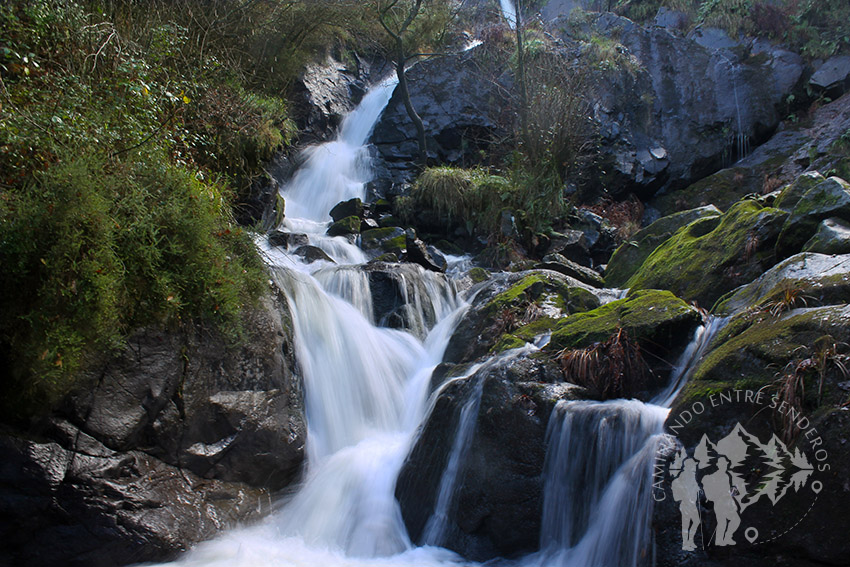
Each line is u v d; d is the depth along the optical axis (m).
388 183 10.98
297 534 4.66
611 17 13.54
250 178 7.90
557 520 4.11
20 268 3.77
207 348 4.60
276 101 9.03
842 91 11.81
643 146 11.82
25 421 3.86
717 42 13.39
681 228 7.24
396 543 4.55
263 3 9.59
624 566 3.73
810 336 3.75
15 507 3.76
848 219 5.25
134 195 4.46
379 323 6.64
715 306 5.39
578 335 4.99
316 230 9.25
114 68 5.62
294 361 5.24
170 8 7.79
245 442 4.66
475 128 11.69
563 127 10.23
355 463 5.06
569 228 9.88
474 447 4.42
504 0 15.97
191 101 6.84
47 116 4.41
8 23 4.91
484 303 6.56
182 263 4.58
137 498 4.07
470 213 9.63
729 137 11.91
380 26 12.22
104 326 4.01
